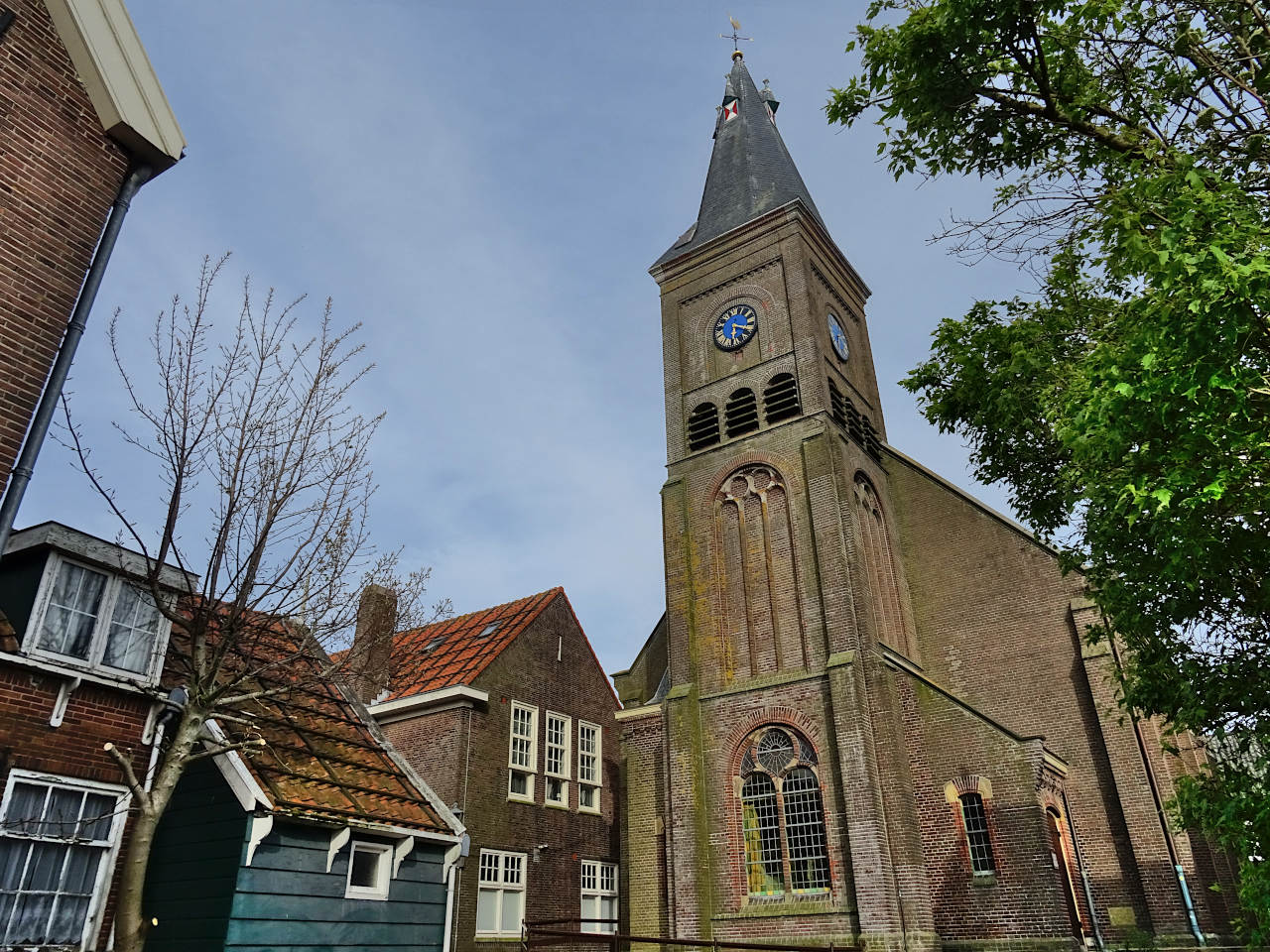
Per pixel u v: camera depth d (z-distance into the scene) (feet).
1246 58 29.40
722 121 127.03
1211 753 33.55
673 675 86.07
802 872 72.18
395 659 73.41
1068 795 75.31
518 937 80.28
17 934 36.19
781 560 85.10
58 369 36.86
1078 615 80.07
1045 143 35.99
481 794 81.61
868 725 73.41
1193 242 24.16
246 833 41.98
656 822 82.99
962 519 91.40
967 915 68.03
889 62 36.70
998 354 48.34
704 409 97.55
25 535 40.81
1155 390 24.03
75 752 39.63
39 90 39.47
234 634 36.09
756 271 100.83
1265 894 26.99
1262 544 27.17
